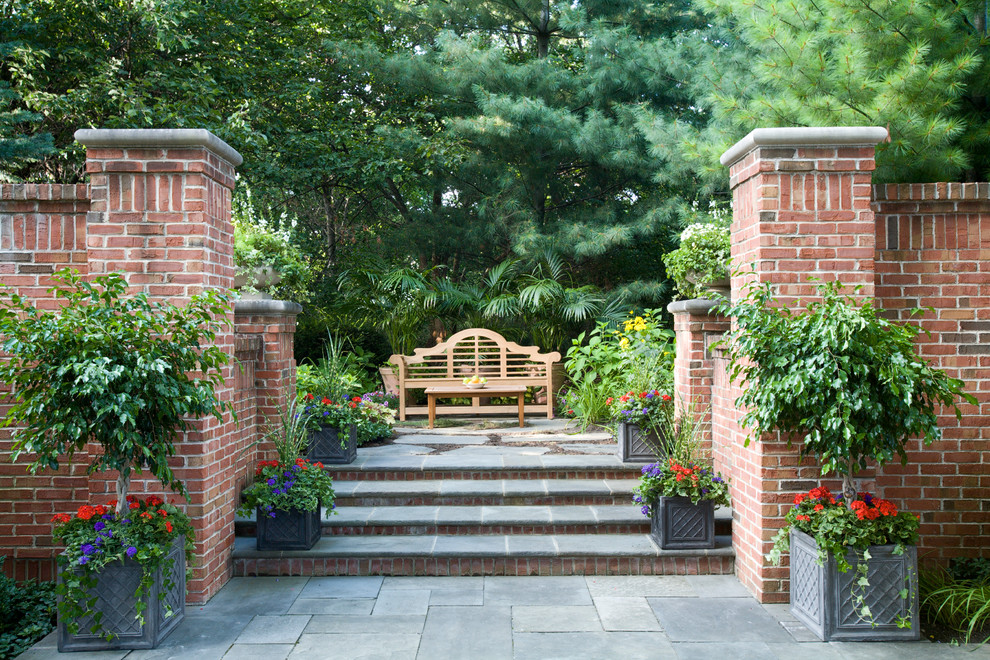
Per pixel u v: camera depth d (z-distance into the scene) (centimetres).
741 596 462
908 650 387
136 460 395
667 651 384
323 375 845
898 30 663
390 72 1277
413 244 1373
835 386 376
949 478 496
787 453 452
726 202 1190
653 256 1387
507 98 1185
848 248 447
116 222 443
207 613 436
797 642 396
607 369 864
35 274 480
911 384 372
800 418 412
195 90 1089
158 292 441
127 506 420
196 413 402
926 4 645
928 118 655
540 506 579
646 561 502
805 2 692
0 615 436
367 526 543
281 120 1299
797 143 445
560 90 1312
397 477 625
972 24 719
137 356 371
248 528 540
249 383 570
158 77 1090
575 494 582
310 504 501
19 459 486
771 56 718
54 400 364
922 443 497
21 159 943
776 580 450
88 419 368
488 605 448
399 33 1466
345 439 639
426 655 379
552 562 502
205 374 443
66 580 381
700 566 503
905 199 484
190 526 423
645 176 1254
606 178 1373
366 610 440
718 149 848
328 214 1581
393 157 1291
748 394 420
